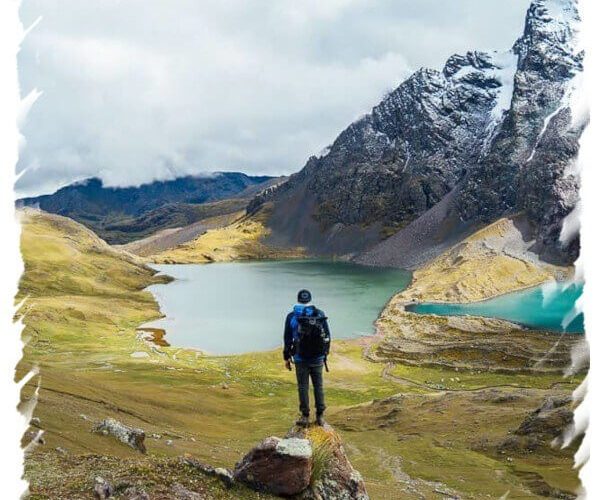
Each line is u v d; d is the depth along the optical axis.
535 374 108.69
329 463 16.64
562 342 128.12
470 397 76.75
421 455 51.56
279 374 112.19
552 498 38.19
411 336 148.50
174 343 147.25
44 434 24.86
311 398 94.25
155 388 86.81
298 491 15.80
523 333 142.88
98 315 174.62
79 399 47.09
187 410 72.38
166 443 39.84
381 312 189.12
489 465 47.03
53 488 13.70
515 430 55.81
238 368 117.12
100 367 106.75
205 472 15.90
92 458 17.28
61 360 113.31
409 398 80.81
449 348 130.75
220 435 59.12
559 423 52.81
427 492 39.09
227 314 194.12
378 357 128.88
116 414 48.16
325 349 16.97
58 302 179.62
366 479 43.06
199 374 107.62
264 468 15.95
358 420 72.56
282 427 67.12
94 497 13.35
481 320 162.50
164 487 14.47
